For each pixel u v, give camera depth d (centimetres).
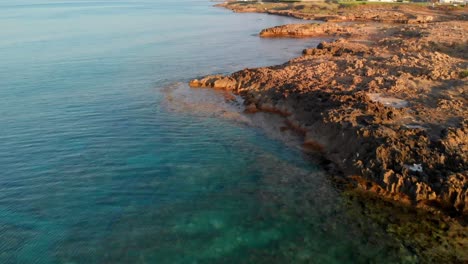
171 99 4466
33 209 2352
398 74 4312
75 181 2655
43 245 2061
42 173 2750
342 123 3072
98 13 15475
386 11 12575
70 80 5253
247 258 1970
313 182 2642
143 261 1955
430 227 2159
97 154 3044
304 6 14800
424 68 4388
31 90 4762
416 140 2688
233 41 8475
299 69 4981
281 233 2150
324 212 2322
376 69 4588
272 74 4766
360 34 8600
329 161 2903
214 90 4812
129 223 2241
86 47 7625
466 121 2942
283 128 3559
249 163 2919
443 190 2294
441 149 2583
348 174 2688
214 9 18038
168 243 2083
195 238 2117
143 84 5103
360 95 3559
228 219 2275
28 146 3169
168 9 18000
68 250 2025
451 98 3481
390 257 1955
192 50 7388
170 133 3472
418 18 10719
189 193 2533
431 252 1980
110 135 3412
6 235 2127
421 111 3228
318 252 2003
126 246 2059
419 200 2342
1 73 5553
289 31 9388
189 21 12550
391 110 3203
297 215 2300
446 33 6850
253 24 11706
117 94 4647
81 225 2220
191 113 4000
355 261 1936
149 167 2850
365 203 2389
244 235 2139
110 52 7169
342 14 12469
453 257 1941
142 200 2456
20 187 2575
